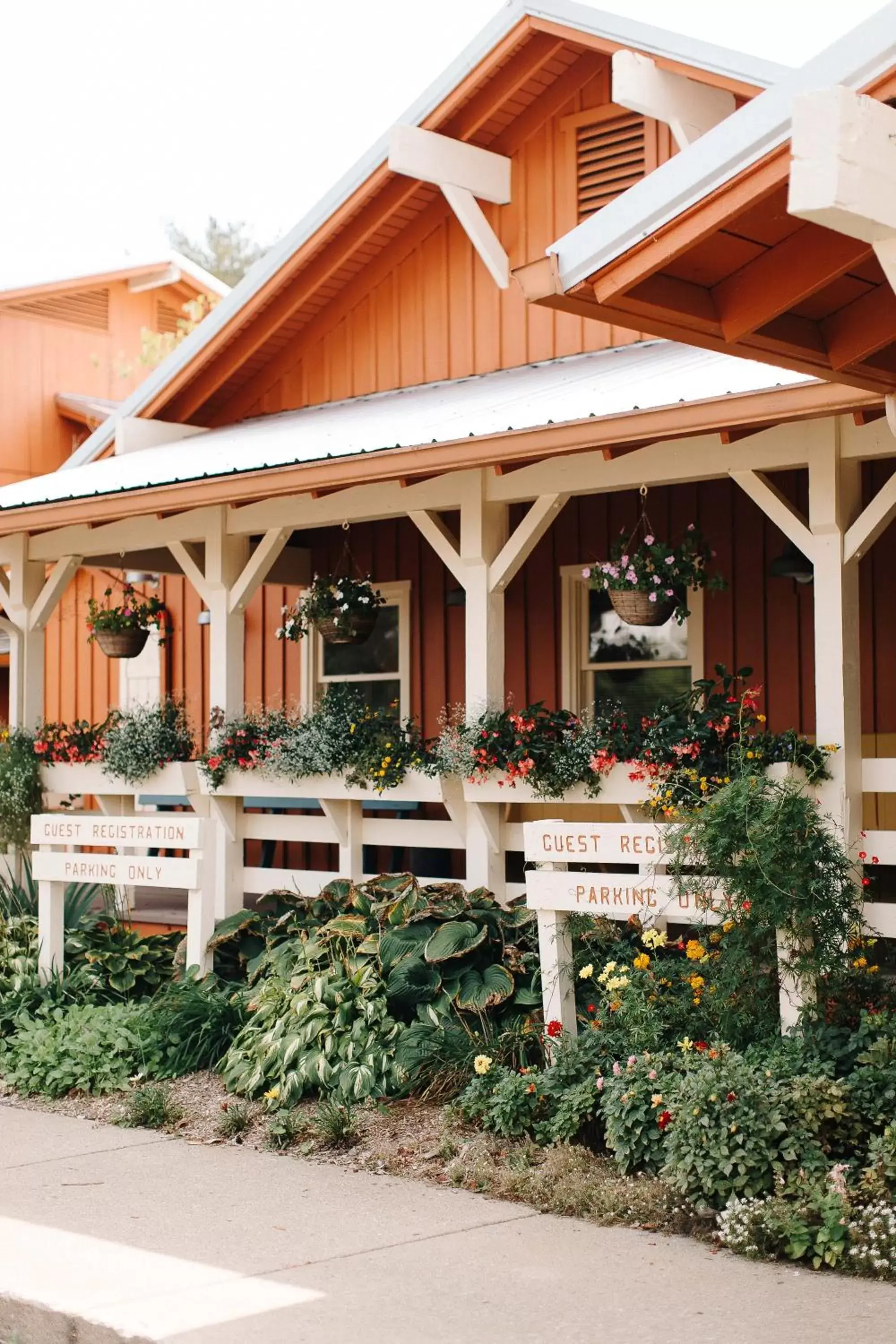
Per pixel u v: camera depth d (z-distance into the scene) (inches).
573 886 269.6
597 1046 255.8
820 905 243.3
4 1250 205.9
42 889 359.6
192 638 528.7
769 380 265.1
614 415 276.1
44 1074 307.3
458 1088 270.5
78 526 421.1
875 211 154.8
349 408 423.8
